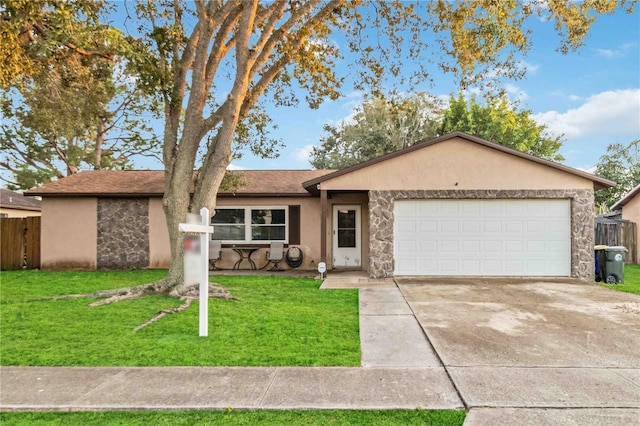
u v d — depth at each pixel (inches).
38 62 383.2
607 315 263.9
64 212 540.7
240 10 356.5
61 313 270.1
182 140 345.1
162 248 538.9
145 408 135.5
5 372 168.9
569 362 177.5
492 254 444.5
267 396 144.2
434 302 309.1
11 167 975.0
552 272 438.3
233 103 333.7
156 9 369.7
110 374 166.1
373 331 229.1
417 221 450.3
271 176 613.9
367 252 543.5
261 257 541.6
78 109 575.2
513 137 1042.1
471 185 442.3
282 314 269.3
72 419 128.4
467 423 123.8
